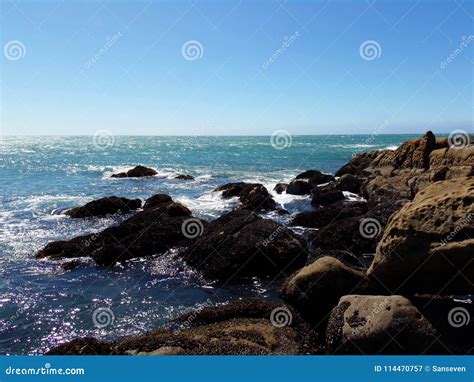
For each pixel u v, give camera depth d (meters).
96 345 9.08
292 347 8.61
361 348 8.20
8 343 9.84
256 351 8.38
